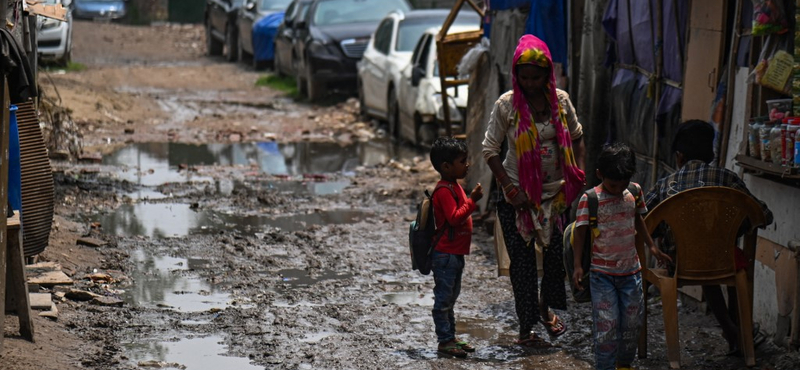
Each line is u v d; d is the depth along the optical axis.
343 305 14.04
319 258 16.81
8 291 11.95
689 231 11.03
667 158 14.26
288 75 47.62
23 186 13.82
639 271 10.79
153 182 23.64
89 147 28.61
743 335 11.19
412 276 15.77
